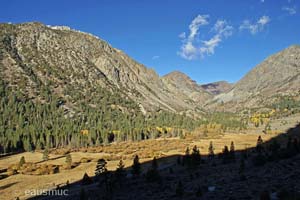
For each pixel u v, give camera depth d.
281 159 68.38
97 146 179.25
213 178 63.19
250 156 89.50
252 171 62.34
